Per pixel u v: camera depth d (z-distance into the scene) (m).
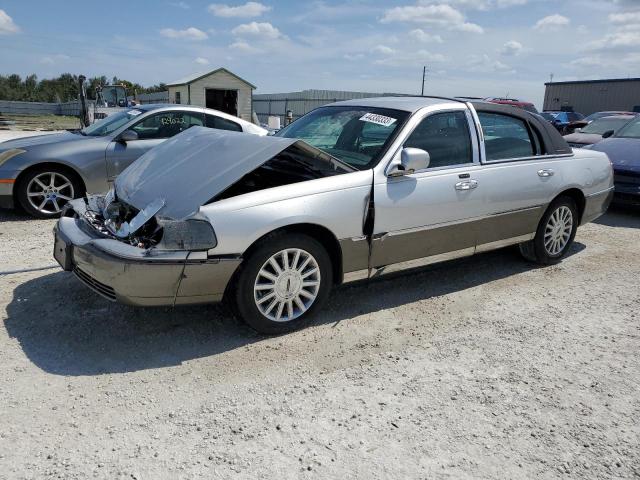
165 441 2.65
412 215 4.18
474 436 2.79
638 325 4.24
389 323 4.10
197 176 3.71
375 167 4.03
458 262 5.62
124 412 2.86
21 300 4.17
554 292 4.89
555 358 3.66
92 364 3.33
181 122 7.75
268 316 3.71
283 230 3.61
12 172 6.65
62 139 7.24
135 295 3.31
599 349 3.81
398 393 3.15
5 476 2.36
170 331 3.78
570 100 43.53
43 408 2.86
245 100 30.89
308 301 3.88
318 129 4.89
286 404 3.00
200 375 3.25
